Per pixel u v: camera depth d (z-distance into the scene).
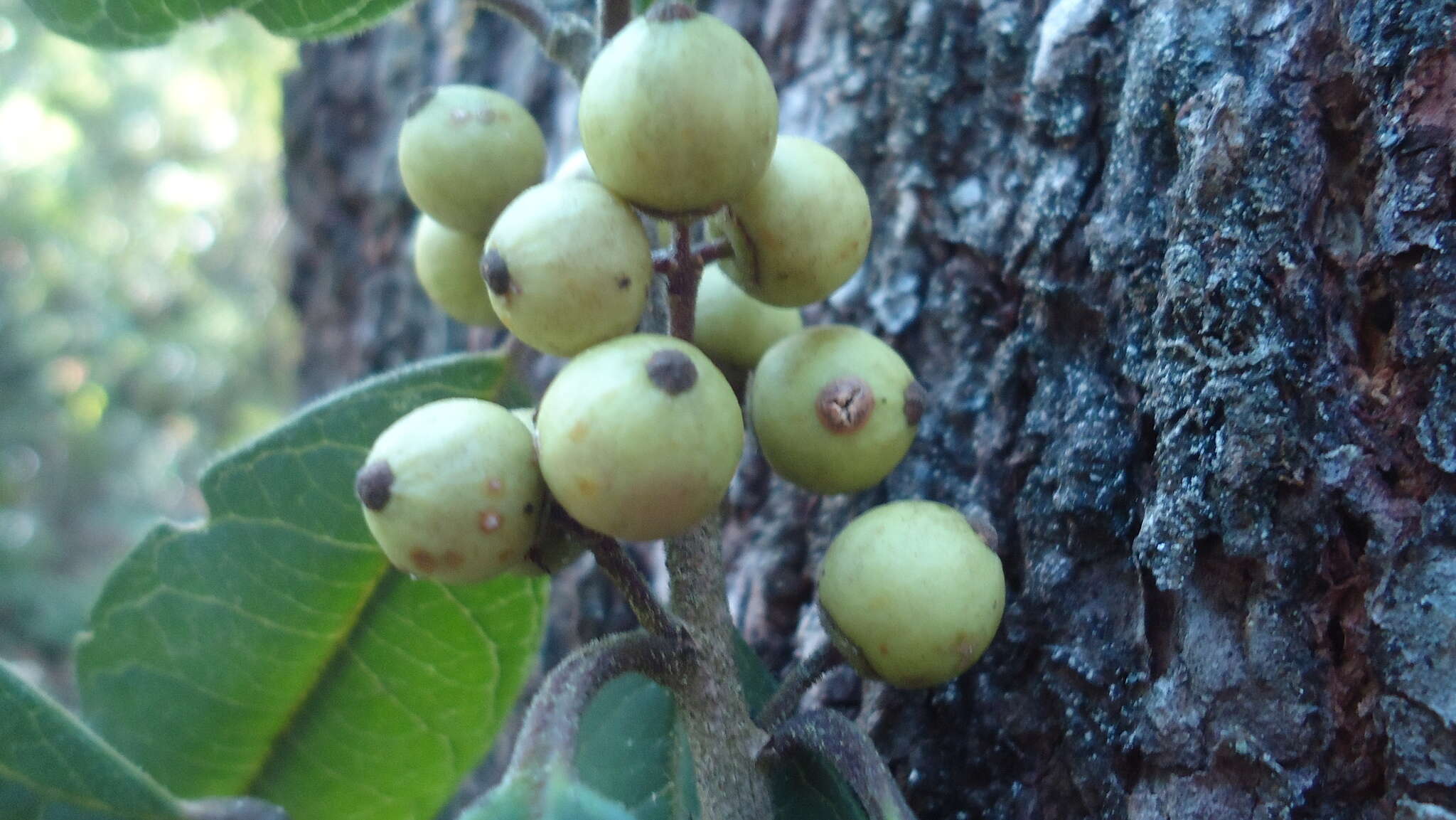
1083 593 0.07
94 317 0.60
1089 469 0.07
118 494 0.60
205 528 0.07
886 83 0.09
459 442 0.05
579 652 0.06
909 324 0.09
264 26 0.07
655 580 0.10
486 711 0.08
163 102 0.68
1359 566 0.06
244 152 0.72
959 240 0.08
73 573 0.55
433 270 0.07
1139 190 0.07
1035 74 0.08
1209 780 0.06
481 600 0.08
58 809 0.07
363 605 0.08
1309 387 0.06
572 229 0.05
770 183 0.06
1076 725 0.07
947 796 0.07
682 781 0.07
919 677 0.06
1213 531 0.06
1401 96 0.06
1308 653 0.06
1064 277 0.07
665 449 0.05
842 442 0.06
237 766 0.08
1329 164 0.06
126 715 0.08
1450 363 0.05
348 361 0.15
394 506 0.05
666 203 0.05
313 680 0.08
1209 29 0.06
